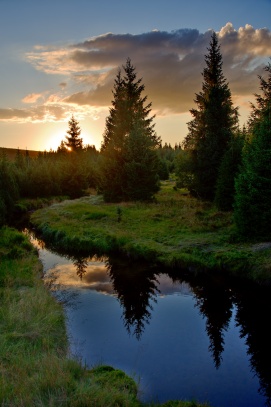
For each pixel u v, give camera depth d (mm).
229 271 13898
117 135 35094
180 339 9133
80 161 51531
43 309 9766
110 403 5457
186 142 31203
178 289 12938
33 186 44344
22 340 7746
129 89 40281
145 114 40469
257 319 10406
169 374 7500
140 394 6738
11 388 5637
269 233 15547
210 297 12094
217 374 7539
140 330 9602
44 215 28797
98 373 6949
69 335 9141
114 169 32812
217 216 21359
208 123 29406
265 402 6613
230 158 22969
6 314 8969
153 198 31547
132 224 22219
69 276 14445
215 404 6566
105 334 9312
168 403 6242
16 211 34750
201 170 29859
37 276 13570
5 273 12859
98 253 18188
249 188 15695
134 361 7984
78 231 21234
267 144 15500
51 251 19000
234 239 16500
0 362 6590
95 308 11109
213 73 31547
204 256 15141
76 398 5453
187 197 32906
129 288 13023
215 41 31453
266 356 8383
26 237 20203
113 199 32969
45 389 5652
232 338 9258
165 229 20188
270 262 13133
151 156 31344
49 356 6945
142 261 16469
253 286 12750
